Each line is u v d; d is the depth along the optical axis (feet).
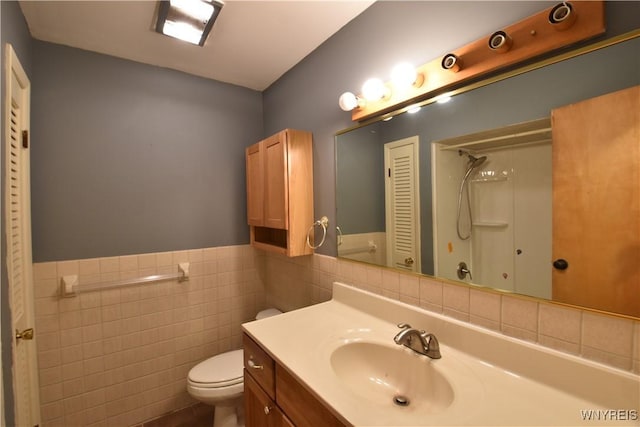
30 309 4.69
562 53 2.57
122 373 5.75
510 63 2.86
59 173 5.19
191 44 5.41
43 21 4.64
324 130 5.41
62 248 5.23
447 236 3.49
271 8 4.51
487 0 3.09
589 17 2.38
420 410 2.97
